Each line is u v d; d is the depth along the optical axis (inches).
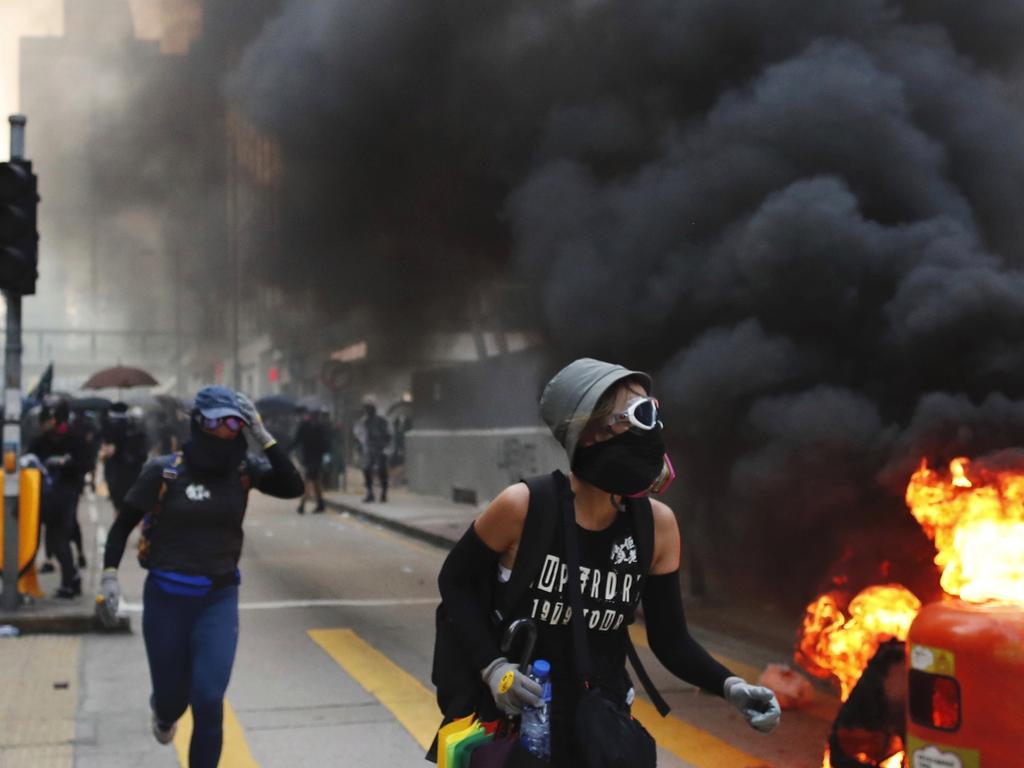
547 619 94.2
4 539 336.2
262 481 178.7
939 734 116.6
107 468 524.1
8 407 335.6
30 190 322.7
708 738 219.6
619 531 95.4
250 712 243.8
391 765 205.0
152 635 171.5
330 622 361.7
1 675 274.1
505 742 91.9
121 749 213.5
